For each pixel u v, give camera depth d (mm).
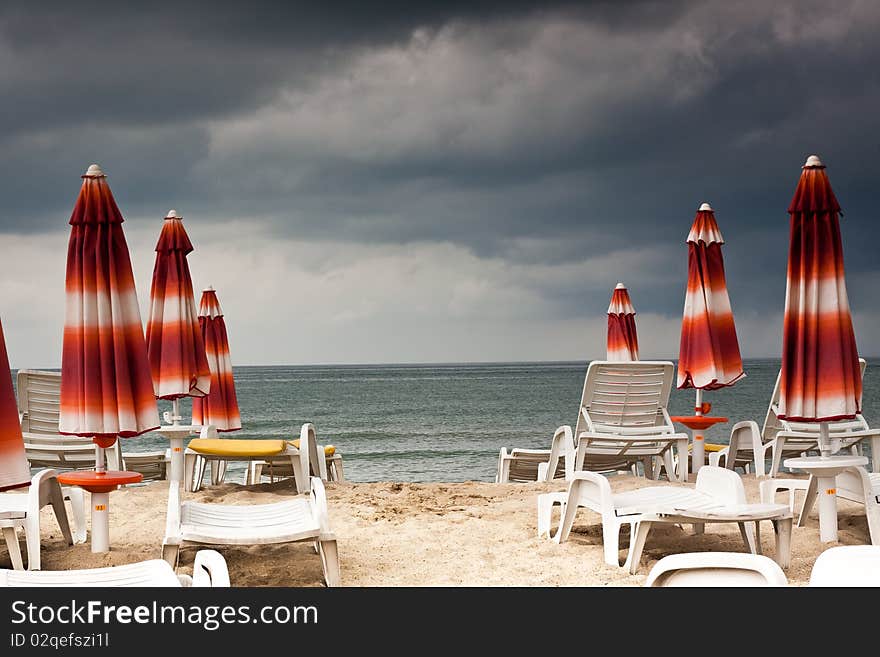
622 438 7754
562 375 84188
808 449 8312
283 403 50219
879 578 2529
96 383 5348
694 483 8000
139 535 6090
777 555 4914
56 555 5512
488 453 27531
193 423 9969
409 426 36844
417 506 7172
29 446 7523
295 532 4527
